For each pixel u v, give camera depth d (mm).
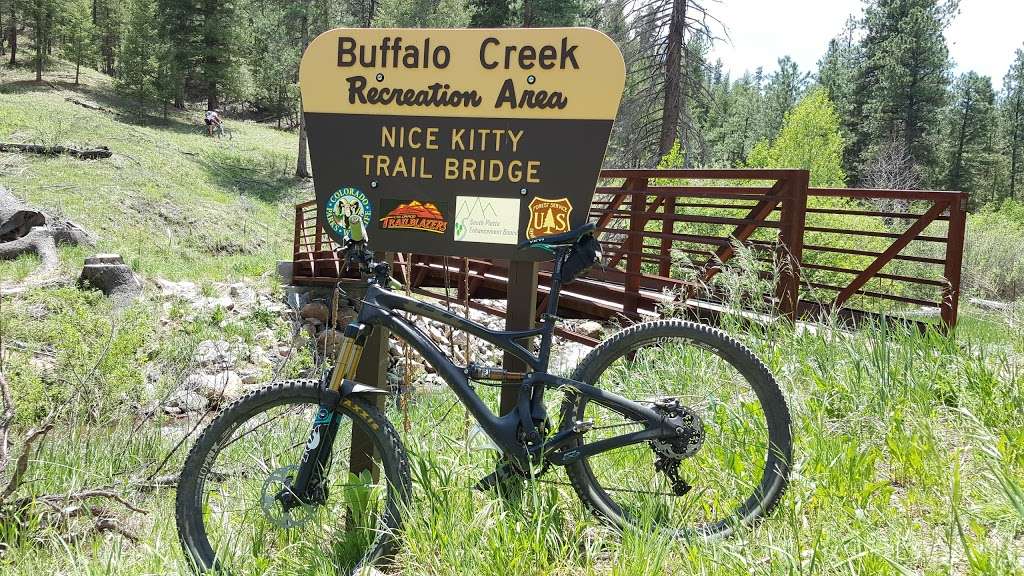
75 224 17219
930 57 48094
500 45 2988
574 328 10203
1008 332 5727
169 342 10641
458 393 2650
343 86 3127
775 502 2668
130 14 48719
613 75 2895
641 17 20297
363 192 3145
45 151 25578
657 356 3938
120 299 12648
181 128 42000
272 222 26891
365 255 2736
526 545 2451
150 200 23812
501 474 2715
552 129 2963
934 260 5676
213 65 46938
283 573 2582
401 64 3076
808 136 22891
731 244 5934
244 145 40312
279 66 52312
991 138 63906
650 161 21141
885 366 3844
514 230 3029
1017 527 2465
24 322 9547
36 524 3273
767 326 4516
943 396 3854
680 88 20234
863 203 15992
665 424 2627
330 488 2914
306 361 11086
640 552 2326
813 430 3225
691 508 2764
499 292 10156
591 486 2719
